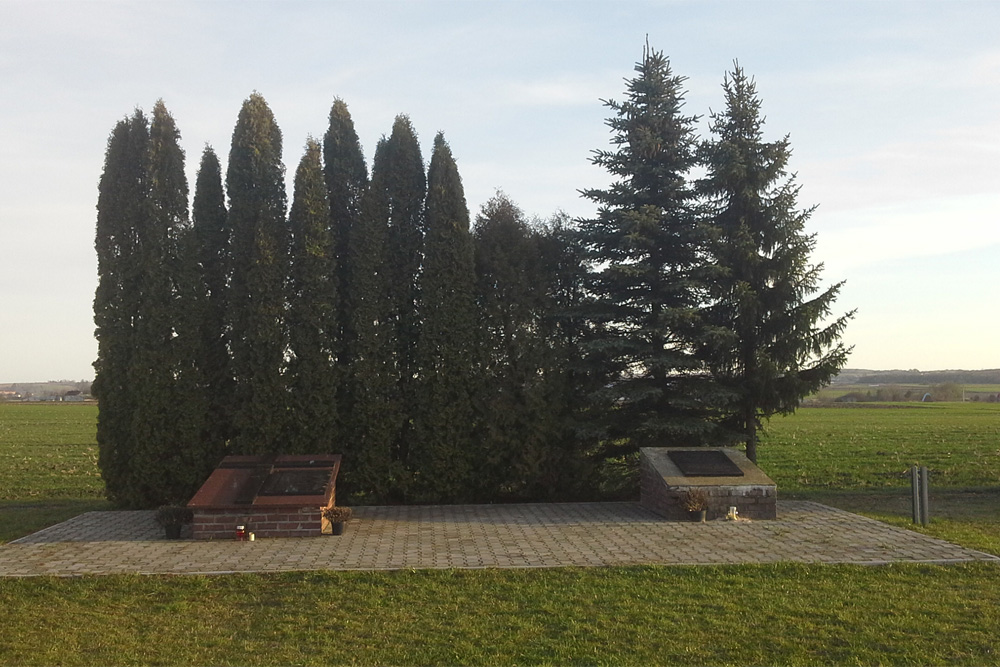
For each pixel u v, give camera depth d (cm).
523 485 1638
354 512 1495
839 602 859
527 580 957
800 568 995
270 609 859
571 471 1669
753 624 794
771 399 1588
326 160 1686
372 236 1622
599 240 1677
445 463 1597
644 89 1642
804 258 1566
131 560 1070
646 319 1678
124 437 1573
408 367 1666
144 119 1612
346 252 1684
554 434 1642
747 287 1548
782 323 1573
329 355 1590
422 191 1697
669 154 1636
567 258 1753
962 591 898
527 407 1625
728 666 692
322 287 1589
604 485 1727
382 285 1634
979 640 745
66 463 2778
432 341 1608
